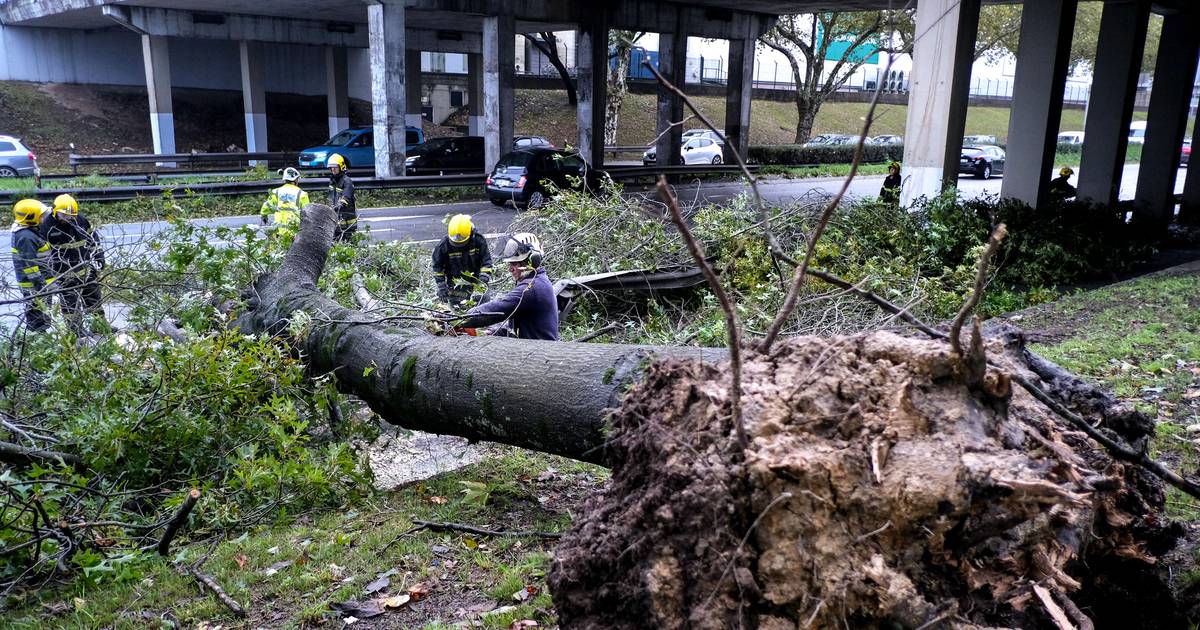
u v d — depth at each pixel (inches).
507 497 176.9
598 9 1019.3
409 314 205.6
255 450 177.0
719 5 1089.4
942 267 421.1
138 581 147.3
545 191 807.1
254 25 1196.5
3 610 140.3
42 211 301.0
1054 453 94.7
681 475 88.4
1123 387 218.1
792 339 104.2
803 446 86.8
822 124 2097.7
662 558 87.0
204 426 187.5
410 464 208.5
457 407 159.9
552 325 216.7
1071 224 575.8
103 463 172.9
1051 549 93.5
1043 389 116.8
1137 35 720.3
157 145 1165.7
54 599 144.3
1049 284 467.5
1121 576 112.4
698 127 1824.6
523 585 136.6
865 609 82.6
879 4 971.9
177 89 1481.3
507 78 963.3
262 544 159.2
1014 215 530.6
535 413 145.0
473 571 144.2
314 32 1264.8
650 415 98.9
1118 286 393.4
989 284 422.6
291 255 246.8
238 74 1553.9
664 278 345.4
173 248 248.1
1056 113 641.6
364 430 204.8
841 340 99.4
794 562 83.2
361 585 139.9
